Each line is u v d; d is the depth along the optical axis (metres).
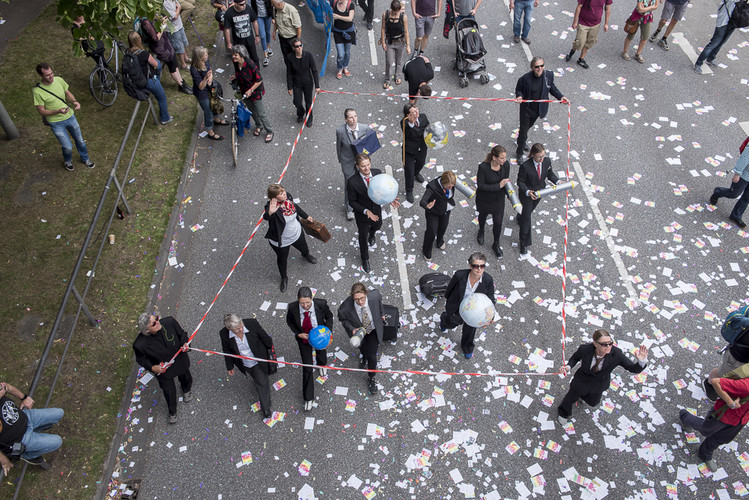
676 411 7.07
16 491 5.91
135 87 9.77
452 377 7.41
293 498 6.36
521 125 9.86
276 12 11.03
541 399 7.21
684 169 10.21
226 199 9.73
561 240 9.09
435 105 11.54
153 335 6.32
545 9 14.25
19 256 8.62
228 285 8.47
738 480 6.46
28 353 7.54
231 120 10.08
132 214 9.27
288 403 7.18
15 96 11.08
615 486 6.43
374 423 6.98
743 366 5.89
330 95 11.81
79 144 9.70
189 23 13.25
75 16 7.11
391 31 11.06
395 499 6.34
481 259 6.62
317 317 6.66
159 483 6.50
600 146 10.64
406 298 8.28
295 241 8.08
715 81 12.13
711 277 8.55
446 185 7.68
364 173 7.67
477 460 6.65
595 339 6.03
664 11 12.45
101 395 7.16
